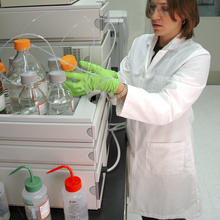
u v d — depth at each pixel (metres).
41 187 0.75
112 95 1.06
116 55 1.88
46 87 0.95
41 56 1.03
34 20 0.97
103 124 0.96
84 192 0.81
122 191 0.97
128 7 3.40
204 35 3.86
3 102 0.87
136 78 1.25
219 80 4.17
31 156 0.81
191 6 0.98
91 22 0.95
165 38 1.15
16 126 0.76
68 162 0.81
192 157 1.31
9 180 0.85
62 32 0.98
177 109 0.98
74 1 1.00
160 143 1.24
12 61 0.92
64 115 0.77
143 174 1.33
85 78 0.90
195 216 1.44
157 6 0.96
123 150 1.22
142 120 1.00
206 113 3.39
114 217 0.86
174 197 1.36
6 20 0.97
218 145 2.80
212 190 2.24
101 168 0.91
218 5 3.65
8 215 0.87
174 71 1.08
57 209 0.89
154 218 1.50
